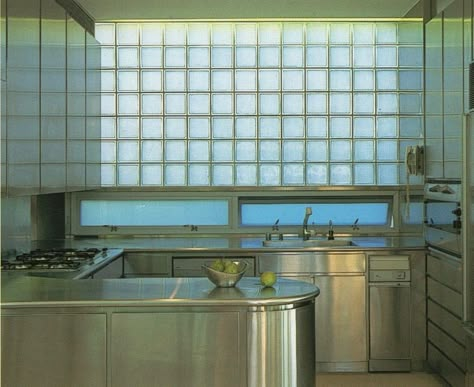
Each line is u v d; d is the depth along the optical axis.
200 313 3.35
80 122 5.46
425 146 5.64
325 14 6.09
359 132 6.32
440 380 5.31
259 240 6.07
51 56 4.61
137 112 6.32
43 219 5.94
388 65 6.30
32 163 4.17
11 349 3.31
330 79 6.31
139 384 3.34
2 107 3.59
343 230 6.30
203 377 3.35
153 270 5.53
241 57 6.30
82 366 3.32
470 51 4.38
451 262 4.82
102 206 6.32
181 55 6.30
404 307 5.52
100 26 6.29
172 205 6.33
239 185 6.32
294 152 6.33
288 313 3.41
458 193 4.60
